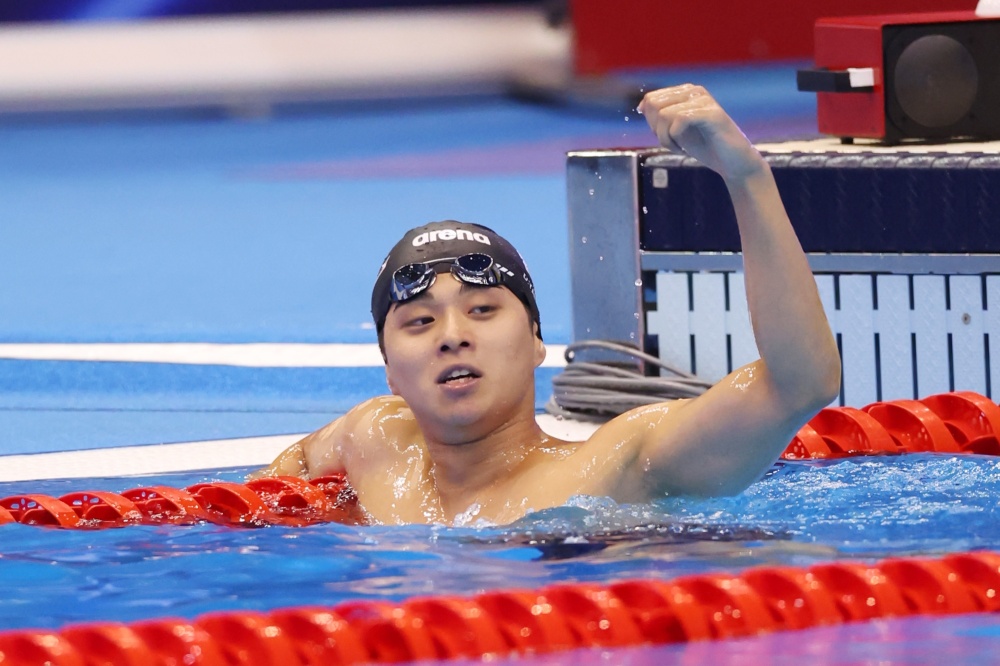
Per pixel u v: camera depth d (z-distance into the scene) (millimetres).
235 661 8070
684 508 10289
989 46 16312
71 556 10336
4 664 8000
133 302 25594
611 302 16469
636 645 8219
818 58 17141
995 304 14430
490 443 10641
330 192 40062
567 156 16547
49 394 20047
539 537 10070
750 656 7891
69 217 37406
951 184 14508
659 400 15656
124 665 7926
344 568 9750
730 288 15727
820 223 15250
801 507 10711
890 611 8633
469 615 8281
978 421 13156
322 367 19703
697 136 9211
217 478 14180
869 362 15242
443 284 10227
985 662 7668
